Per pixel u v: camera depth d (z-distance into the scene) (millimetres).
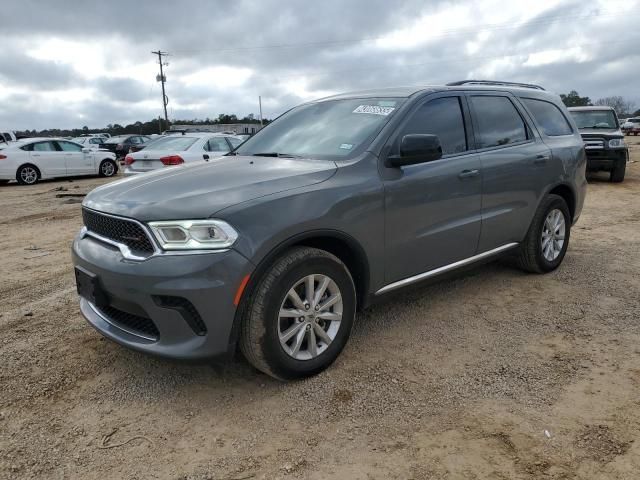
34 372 3359
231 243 2744
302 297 3129
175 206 2818
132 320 3070
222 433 2727
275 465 2479
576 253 6059
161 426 2793
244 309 2867
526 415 2822
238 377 3268
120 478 2410
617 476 2355
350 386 3145
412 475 2389
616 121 13148
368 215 3330
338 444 2621
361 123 3803
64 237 7512
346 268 3262
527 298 4559
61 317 4285
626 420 2760
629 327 3926
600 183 12719
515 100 4863
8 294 4898
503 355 3516
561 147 5129
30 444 2643
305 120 4270
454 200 3945
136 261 2816
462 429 2713
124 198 3084
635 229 7383
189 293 2693
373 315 4211
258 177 3199
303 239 3014
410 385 3150
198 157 11242
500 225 4465
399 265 3646
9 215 9602
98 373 3346
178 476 2422
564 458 2479
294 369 3084
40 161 15719
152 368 3400
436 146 3434
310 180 3172
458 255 4129
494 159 4312
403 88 4164
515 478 2354
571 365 3363
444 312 4266
